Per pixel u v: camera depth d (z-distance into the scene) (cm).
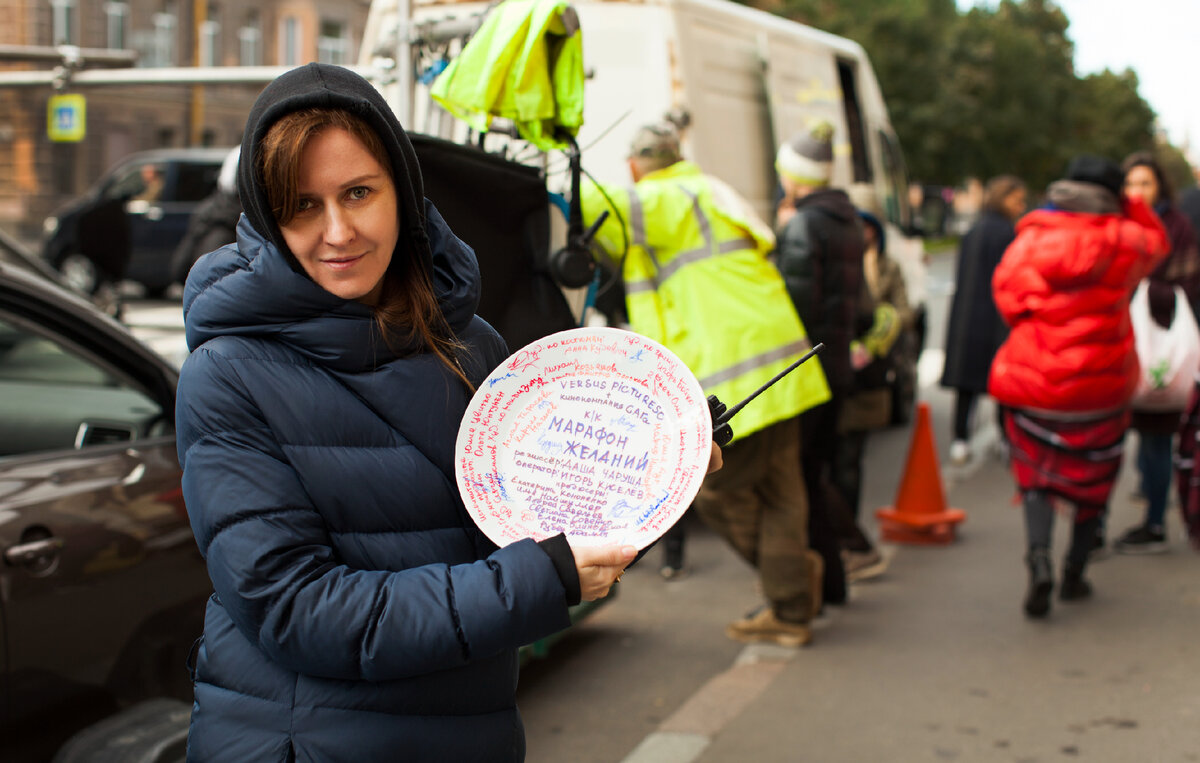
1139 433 583
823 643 462
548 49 315
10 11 3039
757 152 694
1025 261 468
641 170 424
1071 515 502
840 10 4122
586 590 146
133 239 1772
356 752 147
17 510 254
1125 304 469
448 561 154
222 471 142
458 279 162
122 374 306
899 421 964
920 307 996
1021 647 452
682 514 150
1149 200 568
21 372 287
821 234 448
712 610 509
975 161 4778
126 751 253
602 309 427
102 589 267
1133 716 383
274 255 146
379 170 146
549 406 157
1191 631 466
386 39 438
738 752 362
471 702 155
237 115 3609
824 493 489
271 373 146
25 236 3023
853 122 892
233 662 151
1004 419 508
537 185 303
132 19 3303
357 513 148
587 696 413
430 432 154
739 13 697
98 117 3206
